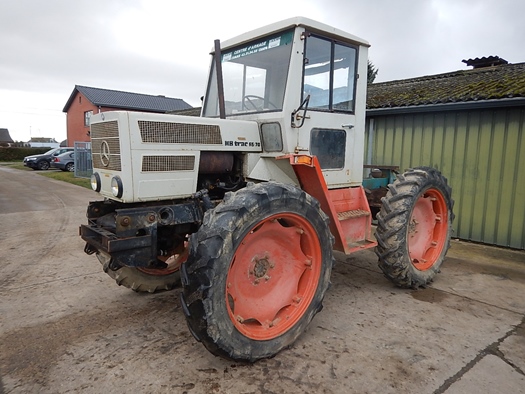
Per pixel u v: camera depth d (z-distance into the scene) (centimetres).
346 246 351
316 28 326
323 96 349
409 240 419
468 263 513
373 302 376
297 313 292
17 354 282
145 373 257
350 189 383
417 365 267
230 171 338
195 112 1468
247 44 358
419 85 862
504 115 580
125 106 3083
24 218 815
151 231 279
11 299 384
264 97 339
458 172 639
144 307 363
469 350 287
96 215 332
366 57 385
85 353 282
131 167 273
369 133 757
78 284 425
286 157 305
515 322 334
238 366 265
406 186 390
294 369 262
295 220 283
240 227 248
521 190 572
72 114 3428
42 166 2311
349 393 237
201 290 233
